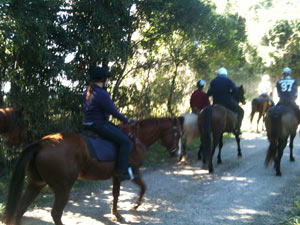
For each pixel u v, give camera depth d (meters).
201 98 8.02
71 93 6.51
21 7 5.19
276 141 6.64
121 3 6.21
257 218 4.53
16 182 3.17
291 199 5.29
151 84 9.02
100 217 4.49
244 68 21.28
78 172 3.54
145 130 4.58
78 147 3.54
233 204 5.06
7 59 6.07
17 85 6.24
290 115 6.64
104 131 3.82
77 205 4.93
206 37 8.78
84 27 6.20
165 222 4.37
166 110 9.61
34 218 4.38
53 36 6.05
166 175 6.70
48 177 3.37
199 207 4.93
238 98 8.10
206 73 10.94
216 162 7.80
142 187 4.50
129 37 7.17
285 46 19.94
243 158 8.20
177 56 9.20
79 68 6.54
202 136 6.96
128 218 4.48
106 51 6.39
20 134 5.03
